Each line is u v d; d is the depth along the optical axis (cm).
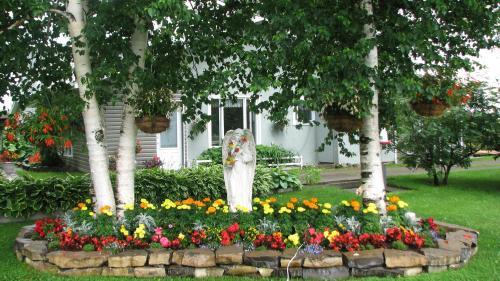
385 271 443
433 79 523
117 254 457
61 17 535
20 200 719
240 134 560
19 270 470
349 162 1562
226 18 622
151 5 411
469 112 1030
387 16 513
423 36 469
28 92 598
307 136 1562
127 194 552
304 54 471
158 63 576
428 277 431
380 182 537
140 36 555
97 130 539
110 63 509
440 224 598
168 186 852
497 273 446
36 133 522
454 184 1146
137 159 1212
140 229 486
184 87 591
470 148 1084
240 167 555
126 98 540
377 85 465
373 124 536
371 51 507
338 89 444
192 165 1142
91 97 510
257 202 573
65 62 613
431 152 1084
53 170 1477
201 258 449
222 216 514
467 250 493
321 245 479
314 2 454
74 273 452
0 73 591
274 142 1493
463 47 557
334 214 529
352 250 460
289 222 505
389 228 497
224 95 505
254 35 507
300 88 464
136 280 437
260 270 445
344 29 477
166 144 1271
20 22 525
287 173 1051
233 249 464
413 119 1039
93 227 506
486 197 947
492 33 544
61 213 729
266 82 458
